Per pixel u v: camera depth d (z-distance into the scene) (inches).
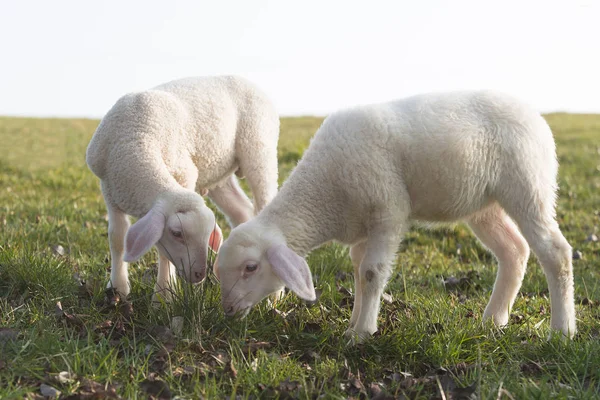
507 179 58.9
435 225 64.1
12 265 63.5
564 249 58.6
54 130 301.1
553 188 60.1
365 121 58.9
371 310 57.6
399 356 53.5
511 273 63.9
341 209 60.1
